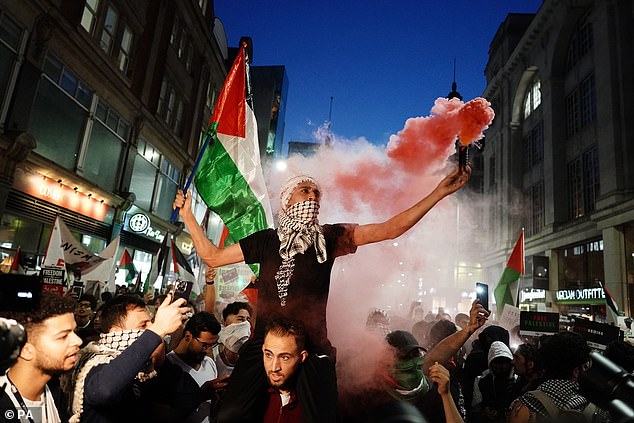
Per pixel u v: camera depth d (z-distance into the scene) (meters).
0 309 1.98
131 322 2.82
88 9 15.99
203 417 3.46
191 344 3.51
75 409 2.28
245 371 2.00
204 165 3.73
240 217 3.72
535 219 37.12
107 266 9.37
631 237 24.08
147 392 2.74
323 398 1.87
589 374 1.39
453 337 3.23
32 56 13.13
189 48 26.56
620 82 25.30
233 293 6.18
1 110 12.19
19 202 13.18
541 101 36.19
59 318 2.06
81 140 16.25
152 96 21.59
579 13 30.41
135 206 20.88
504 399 4.45
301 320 1.99
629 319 10.05
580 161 30.36
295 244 2.10
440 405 2.71
